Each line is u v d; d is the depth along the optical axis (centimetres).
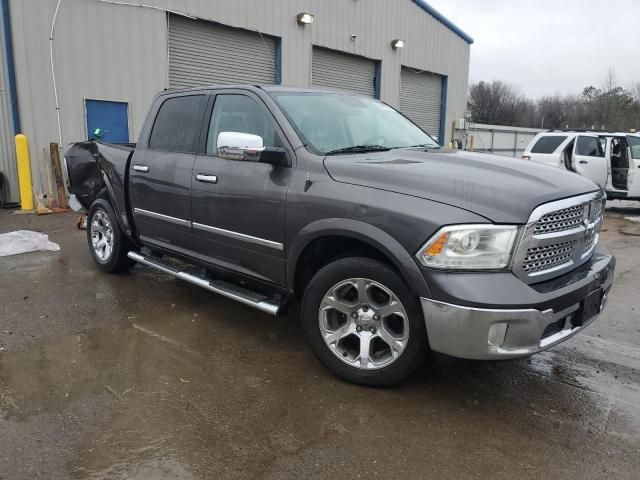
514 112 6406
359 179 321
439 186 298
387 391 327
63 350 379
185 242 444
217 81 1373
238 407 307
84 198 619
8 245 664
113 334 410
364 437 280
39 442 270
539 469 256
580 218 323
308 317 344
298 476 248
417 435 283
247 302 383
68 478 244
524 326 275
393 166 323
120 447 267
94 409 302
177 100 471
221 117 422
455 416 302
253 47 1439
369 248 327
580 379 352
